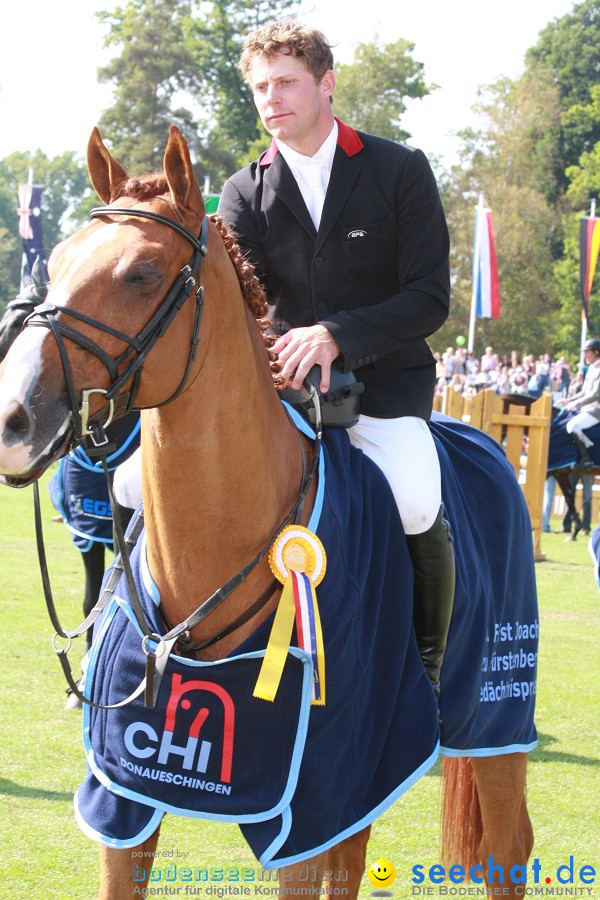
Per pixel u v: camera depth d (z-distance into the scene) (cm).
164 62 5859
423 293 366
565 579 1302
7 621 887
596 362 1560
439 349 5897
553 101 6956
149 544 311
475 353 5906
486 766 407
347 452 347
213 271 292
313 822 302
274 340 345
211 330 289
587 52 7794
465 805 418
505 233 5781
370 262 373
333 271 372
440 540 355
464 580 375
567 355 5794
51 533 1424
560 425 1545
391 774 328
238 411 298
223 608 305
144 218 279
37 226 2906
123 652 310
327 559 315
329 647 308
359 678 318
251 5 6216
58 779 547
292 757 298
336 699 309
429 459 363
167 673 301
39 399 251
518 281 5828
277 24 359
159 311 272
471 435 438
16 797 520
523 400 1457
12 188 10006
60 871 443
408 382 379
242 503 302
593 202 3634
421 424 376
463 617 374
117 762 305
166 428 290
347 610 315
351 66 6053
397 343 361
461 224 5919
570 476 1658
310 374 347
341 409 352
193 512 297
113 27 5994
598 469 1551
